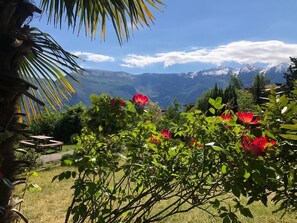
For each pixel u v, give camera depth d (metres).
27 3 2.67
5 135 2.29
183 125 2.39
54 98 3.34
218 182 2.18
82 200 2.47
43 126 24.23
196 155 2.28
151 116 2.85
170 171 2.52
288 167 2.07
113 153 2.64
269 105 2.18
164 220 5.68
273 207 6.50
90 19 3.55
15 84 2.53
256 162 1.85
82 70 2.88
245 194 1.95
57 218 6.37
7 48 2.55
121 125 2.72
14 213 2.75
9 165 2.62
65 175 2.39
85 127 2.83
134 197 2.75
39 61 3.09
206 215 5.97
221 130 2.10
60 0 3.26
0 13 2.53
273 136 1.99
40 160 12.04
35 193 8.23
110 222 2.51
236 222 2.14
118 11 3.49
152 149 2.64
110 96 2.78
